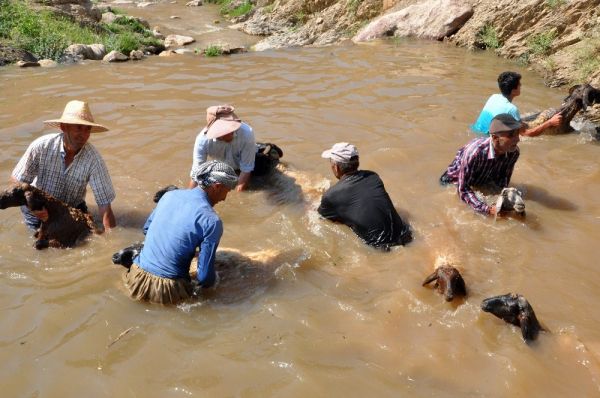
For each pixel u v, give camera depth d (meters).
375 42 13.04
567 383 3.41
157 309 4.05
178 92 9.03
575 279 4.42
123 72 10.42
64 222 4.75
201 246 4.09
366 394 3.31
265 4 19.94
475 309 4.04
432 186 5.87
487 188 5.73
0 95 8.77
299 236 5.03
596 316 4.01
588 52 9.38
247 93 8.95
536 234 5.04
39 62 10.89
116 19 16.28
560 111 6.90
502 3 11.68
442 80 9.49
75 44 12.02
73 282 4.31
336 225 5.15
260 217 5.39
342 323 3.93
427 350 3.66
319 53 11.97
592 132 7.09
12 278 4.34
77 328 3.83
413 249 4.83
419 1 14.55
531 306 3.93
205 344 3.72
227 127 5.37
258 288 4.30
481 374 3.47
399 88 9.05
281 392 3.32
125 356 3.60
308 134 7.20
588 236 4.99
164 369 3.50
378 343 3.73
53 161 4.90
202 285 4.19
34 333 3.77
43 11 13.71
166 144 6.86
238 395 3.30
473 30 12.04
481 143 5.43
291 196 5.72
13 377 3.40
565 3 10.58
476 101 8.35
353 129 7.34
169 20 20.25
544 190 5.77
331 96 8.70
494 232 5.06
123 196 5.66
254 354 3.63
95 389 3.33
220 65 11.02
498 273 4.50
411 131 7.23
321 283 4.38
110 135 7.12
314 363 3.55
